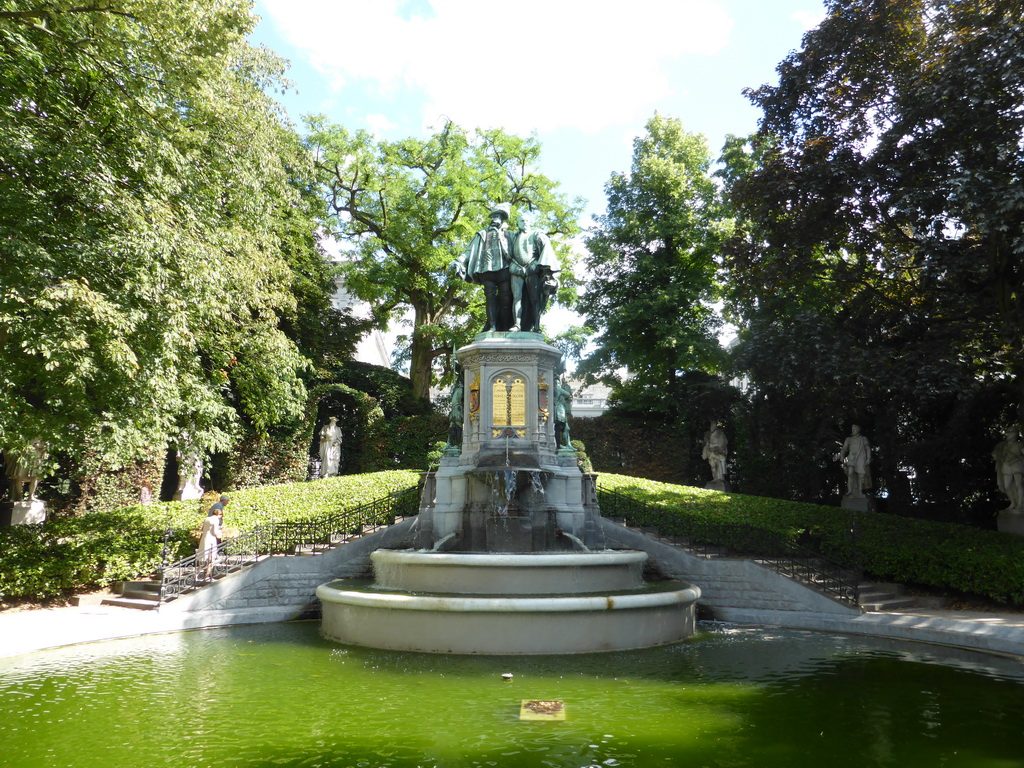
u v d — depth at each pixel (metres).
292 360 19.48
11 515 19.19
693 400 27.58
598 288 30.19
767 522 17.61
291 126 22.83
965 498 20.48
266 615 14.03
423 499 14.88
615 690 8.24
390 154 29.06
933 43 17.38
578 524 14.35
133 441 13.45
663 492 20.14
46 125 12.69
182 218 14.62
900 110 16.61
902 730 6.75
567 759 5.94
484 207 28.56
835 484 24.73
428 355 31.62
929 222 16.89
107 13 13.25
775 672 9.23
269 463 25.66
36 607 13.91
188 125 16.14
